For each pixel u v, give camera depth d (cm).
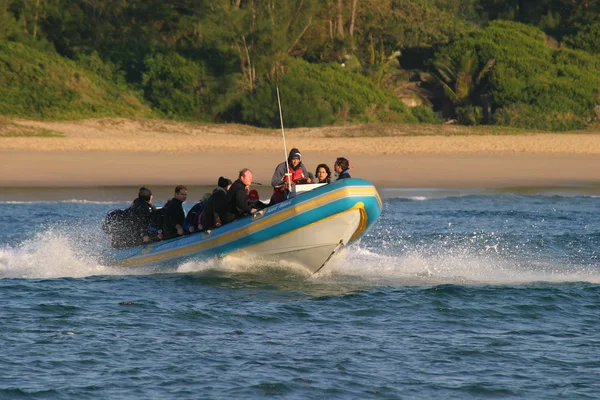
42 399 2875
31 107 18050
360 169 11519
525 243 5950
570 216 7462
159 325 3725
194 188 9806
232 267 4781
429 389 2989
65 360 3244
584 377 3094
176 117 19688
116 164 11781
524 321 3812
